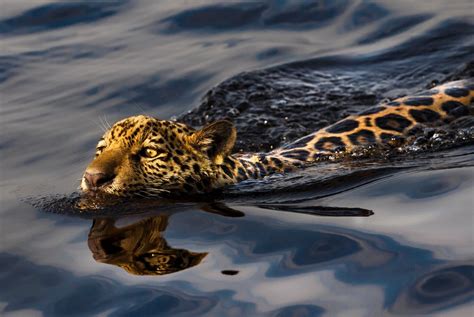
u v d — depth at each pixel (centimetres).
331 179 3253
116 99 4403
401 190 3014
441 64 4559
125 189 3152
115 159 3164
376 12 5228
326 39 4997
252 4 5434
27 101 4431
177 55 4878
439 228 2647
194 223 2919
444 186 2978
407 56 4694
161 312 2334
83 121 4153
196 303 2362
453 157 3344
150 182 3198
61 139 3941
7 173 3606
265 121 4103
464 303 2230
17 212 3147
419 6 5259
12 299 2484
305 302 2322
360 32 5044
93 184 3134
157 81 4572
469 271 2369
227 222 2898
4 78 4725
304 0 5425
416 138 3584
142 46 5034
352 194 3059
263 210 2992
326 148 3572
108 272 2586
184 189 3247
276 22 5250
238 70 4634
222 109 4228
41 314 2383
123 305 2388
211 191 3262
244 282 2456
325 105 4234
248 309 2311
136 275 2552
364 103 4241
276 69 4609
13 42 5191
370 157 3475
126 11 5550
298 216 2894
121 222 2975
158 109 4303
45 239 2878
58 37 5231
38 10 5566
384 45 4850
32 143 3916
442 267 2411
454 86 3956
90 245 2794
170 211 3056
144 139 3222
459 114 3741
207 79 4562
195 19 5338
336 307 2281
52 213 3105
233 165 3369
